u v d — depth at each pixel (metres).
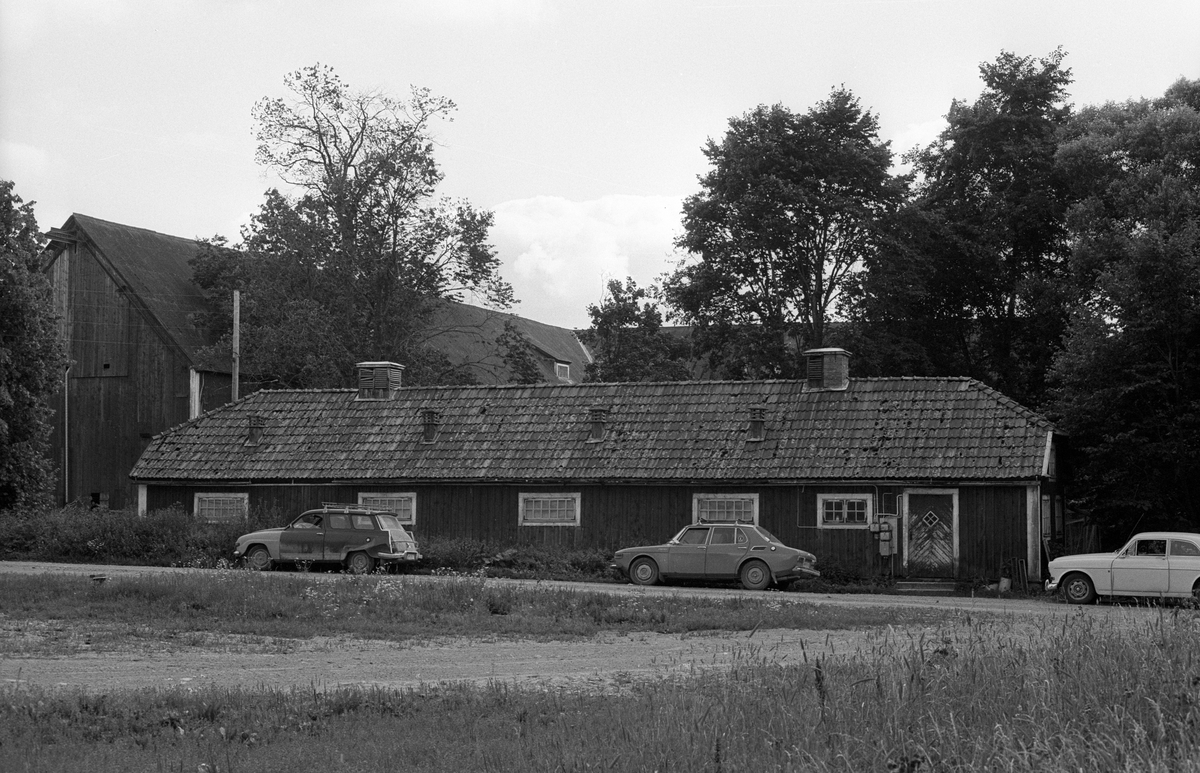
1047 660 11.91
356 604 23.77
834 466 35.78
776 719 10.48
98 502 56.88
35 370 45.44
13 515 41.88
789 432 37.38
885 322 53.84
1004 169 53.06
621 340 68.25
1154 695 10.56
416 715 12.45
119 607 22.81
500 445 39.75
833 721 10.30
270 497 40.84
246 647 18.81
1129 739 9.35
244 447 42.03
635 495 37.56
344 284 56.84
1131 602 30.08
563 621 22.38
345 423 42.19
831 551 35.56
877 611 24.81
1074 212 45.03
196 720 12.21
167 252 61.94
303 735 11.59
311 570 35.69
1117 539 42.12
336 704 12.84
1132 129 45.88
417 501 39.59
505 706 12.89
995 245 52.03
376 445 40.94
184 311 58.84
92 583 25.69
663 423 38.97
